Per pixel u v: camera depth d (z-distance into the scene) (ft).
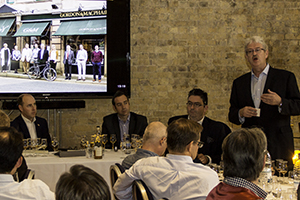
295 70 17.29
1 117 8.08
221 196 4.25
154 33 16.75
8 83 15.80
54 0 16.21
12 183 4.81
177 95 17.02
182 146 5.84
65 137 16.67
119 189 6.26
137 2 16.61
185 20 16.88
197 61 17.04
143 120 12.94
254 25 17.13
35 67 16.03
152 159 5.94
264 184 6.77
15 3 16.10
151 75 16.85
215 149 10.46
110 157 10.21
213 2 16.93
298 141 17.11
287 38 17.22
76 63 16.26
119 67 16.46
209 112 17.25
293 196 6.17
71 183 2.90
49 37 16.20
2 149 4.88
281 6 17.15
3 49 15.93
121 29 16.40
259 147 4.33
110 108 16.94
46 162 9.36
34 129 12.47
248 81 11.11
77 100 16.56
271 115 10.63
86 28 16.33
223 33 17.08
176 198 5.41
